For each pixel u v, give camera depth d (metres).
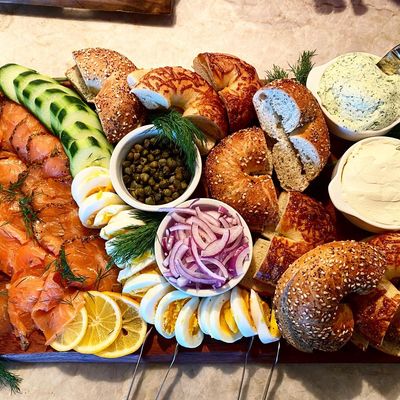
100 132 0.52
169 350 0.49
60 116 0.50
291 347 0.49
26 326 0.48
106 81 0.51
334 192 0.48
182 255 0.45
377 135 0.50
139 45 0.64
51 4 0.62
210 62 0.50
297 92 0.47
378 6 0.67
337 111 0.51
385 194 0.47
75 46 0.63
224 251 0.45
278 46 0.65
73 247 0.48
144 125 0.51
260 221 0.48
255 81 0.51
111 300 0.47
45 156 0.52
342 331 0.44
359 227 0.50
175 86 0.48
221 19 0.66
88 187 0.48
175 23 0.65
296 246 0.47
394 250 0.46
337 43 0.65
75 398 0.51
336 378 0.52
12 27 0.64
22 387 0.51
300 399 0.51
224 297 0.47
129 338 0.48
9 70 0.54
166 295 0.46
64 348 0.47
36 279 0.48
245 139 0.49
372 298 0.45
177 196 0.48
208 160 0.49
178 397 0.51
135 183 0.48
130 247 0.46
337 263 0.43
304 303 0.43
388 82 0.50
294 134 0.49
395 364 0.52
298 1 0.67
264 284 0.48
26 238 0.49
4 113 0.54
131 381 0.51
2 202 0.50
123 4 0.62
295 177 0.50
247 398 0.51
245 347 0.49
